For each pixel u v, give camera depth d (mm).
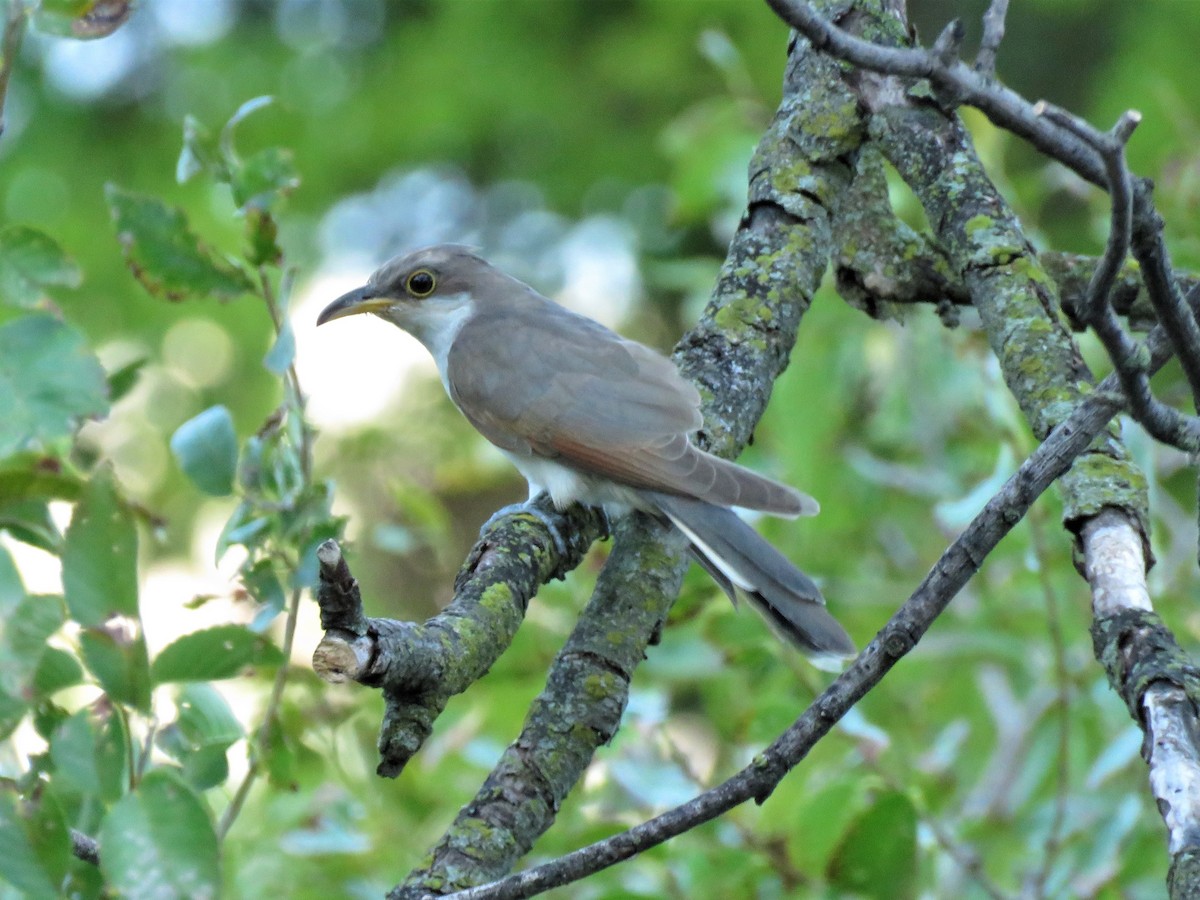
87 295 19812
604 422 7781
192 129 7012
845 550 11312
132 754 4523
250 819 9406
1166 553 10070
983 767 10773
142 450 18469
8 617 4477
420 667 5297
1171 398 10641
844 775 8422
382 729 5410
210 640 4969
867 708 10359
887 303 8422
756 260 7914
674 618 8828
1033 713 9766
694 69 20609
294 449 6824
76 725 4488
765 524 10797
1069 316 8258
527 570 6535
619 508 7801
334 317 9898
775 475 10875
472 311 9602
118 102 20906
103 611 4480
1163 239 4770
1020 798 9281
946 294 8242
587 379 8133
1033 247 7562
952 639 9789
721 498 7184
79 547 4480
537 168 21344
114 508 4504
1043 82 20734
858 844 7645
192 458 6754
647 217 21109
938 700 10852
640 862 8344
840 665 6664
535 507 7688
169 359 19391
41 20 5293
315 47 21297
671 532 7266
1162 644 5324
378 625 5203
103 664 4477
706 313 7984
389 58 21234
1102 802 9000
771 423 11484
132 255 6898
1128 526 5961
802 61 8320
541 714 6012
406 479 12344
